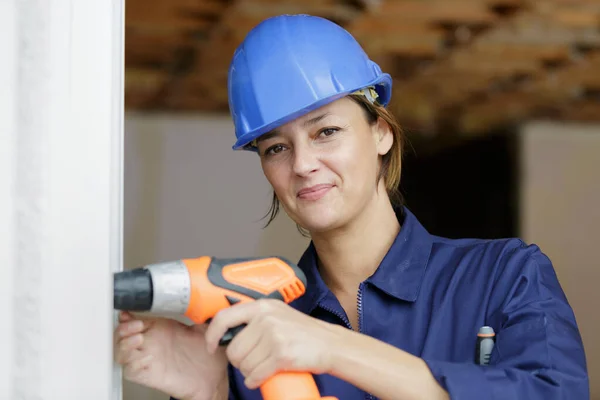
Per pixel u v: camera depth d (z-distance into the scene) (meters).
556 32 5.18
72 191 0.91
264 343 0.93
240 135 1.26
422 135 8.10
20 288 0.89
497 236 8.09
